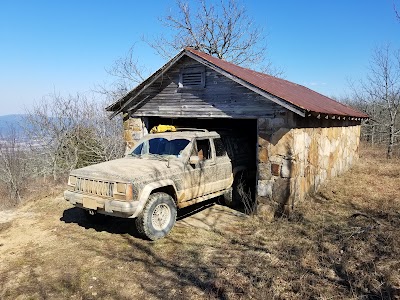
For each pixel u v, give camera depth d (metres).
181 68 8.07
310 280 4.02
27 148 19.03
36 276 4.49
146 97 8.87
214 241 5.65
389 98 16.73
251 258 4.78
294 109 6.08
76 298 3.91
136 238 5.84
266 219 6.64
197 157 6.24
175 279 4.31
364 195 7.86
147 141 7.14
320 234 5.52
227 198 7.62
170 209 5.93
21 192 18.08
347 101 30.34
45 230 6.41
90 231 6.28
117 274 4.50
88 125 17.36
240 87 7.08
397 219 5.98
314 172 7.97
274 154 6.68
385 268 4.15
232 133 8.12
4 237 6.12
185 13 21.30
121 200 5.27
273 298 3.63
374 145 20.97
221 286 3.99
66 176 16.50
